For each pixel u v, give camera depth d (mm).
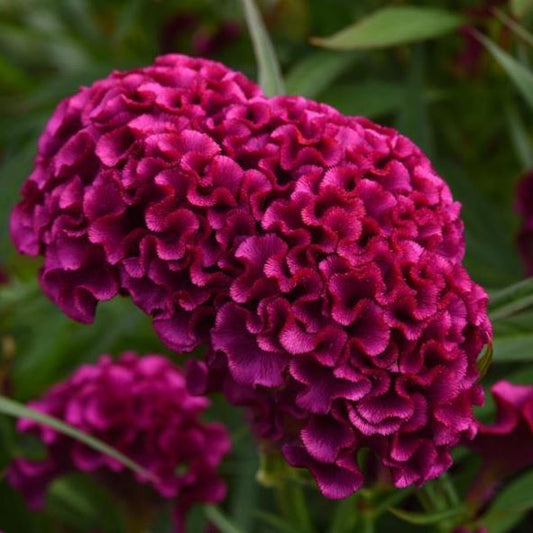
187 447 737
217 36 962
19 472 757
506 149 897
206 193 614
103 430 731
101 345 835
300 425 631
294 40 932
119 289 628
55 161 637
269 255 604
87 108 645
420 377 601
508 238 836
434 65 884
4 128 914
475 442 683
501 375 791
